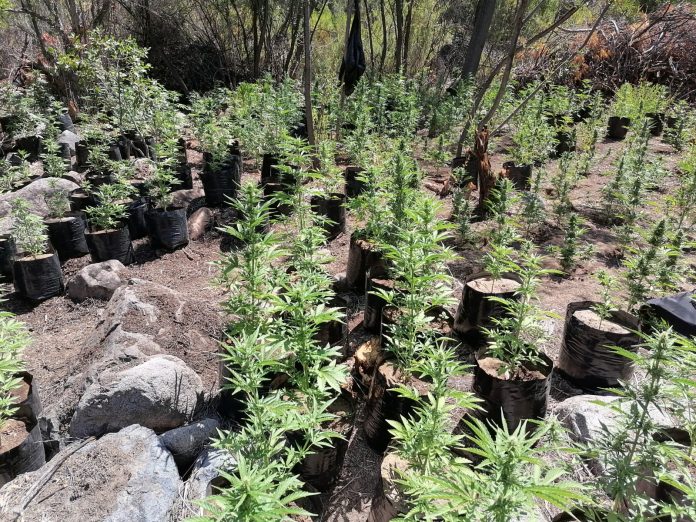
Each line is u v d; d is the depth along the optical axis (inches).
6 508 114.0
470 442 143.7
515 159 376.8
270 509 77.5
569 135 401.1
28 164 358.3
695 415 122.6
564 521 104.0
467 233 256.5
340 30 852.6
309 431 113.3
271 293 138.3
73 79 531.2
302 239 174.9
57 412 158.7
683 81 638.5
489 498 80.5
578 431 138.4
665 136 484.7
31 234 238.4
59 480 121.5
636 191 260.7
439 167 371.9
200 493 121.8
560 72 618.8
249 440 107.2
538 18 692.1
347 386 160.9
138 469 122.3
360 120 372.8
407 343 143.0
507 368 144.4
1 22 624.7
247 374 114.3
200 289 240.8
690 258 252.1
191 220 299.9
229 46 749.3
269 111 396.2
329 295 136.9
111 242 259.6
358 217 230.1
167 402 148.1
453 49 783.7
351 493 135.3
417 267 147.6
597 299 214.1
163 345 176.6
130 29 709.9
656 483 100.6
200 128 379.9
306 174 211.2
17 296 246.7
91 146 358.6
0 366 135.2
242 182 347.6
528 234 273.6
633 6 624.4
